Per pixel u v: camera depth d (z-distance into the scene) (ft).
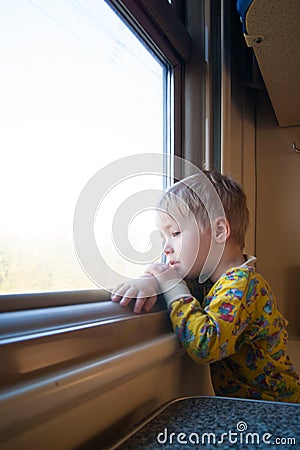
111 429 1.99
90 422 1.84
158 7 3.34
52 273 2.25
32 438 1.50
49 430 1.59
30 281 2.11
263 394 3.11
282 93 4.39
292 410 2.11
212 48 4.25
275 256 5.17
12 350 1.53
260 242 5.25
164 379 2.61
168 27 3.55
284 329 3.27
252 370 3.13
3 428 1.28
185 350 2.75
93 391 1.73
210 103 4.12
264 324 3.05
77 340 1.87
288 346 4.98
